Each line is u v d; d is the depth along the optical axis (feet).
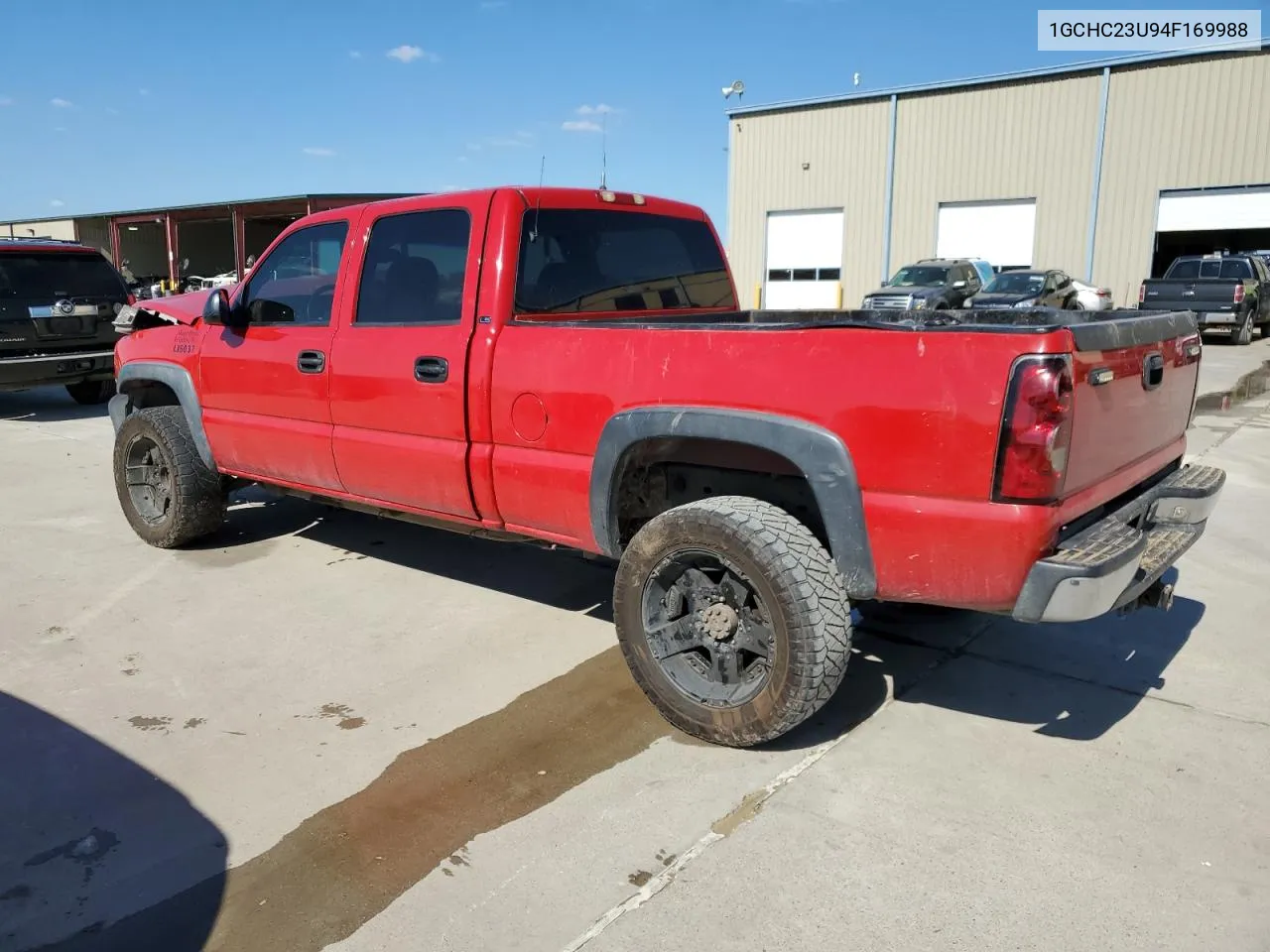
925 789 10.00
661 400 10.92
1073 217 81.51
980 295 66.85
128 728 11.50
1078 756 10.69
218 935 7.94
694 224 16.37
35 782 10.28
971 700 12.10
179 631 14.55
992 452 8.96
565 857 8.93
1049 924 7.95
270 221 119.34
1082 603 8.93
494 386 12.47
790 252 96.17
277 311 15.88
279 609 15.48
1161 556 10.89
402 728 11.48
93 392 38.96
